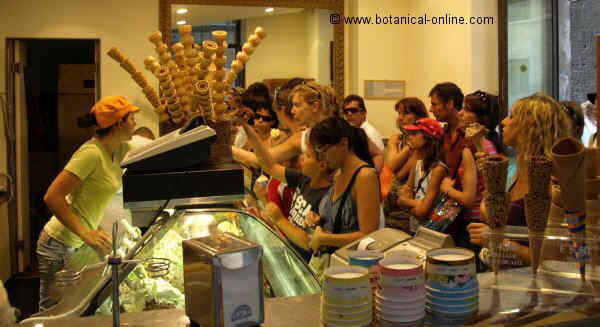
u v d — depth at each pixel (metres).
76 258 2.56
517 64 5.46
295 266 1.86
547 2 5.48
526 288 1.45
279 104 3.42
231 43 6.08
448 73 5.73
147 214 1.87
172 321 1.33
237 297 1.20
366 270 1.28
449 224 3.20
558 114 2.14
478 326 1.25
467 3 5.41
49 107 6.25
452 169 3.40
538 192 1.47
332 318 1.24
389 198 4.09
